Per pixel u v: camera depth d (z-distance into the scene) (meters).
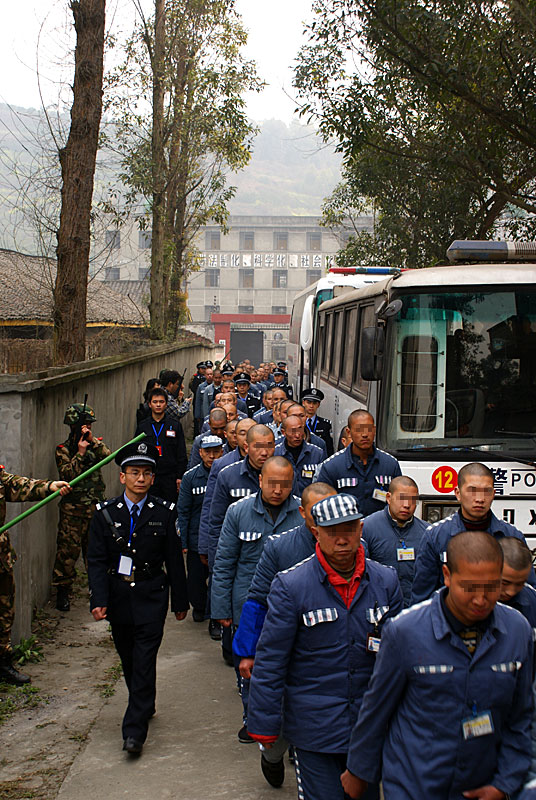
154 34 20.23
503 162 15.08
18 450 7.09
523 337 7.12
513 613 3.04
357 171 19.77
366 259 22.97
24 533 7.14
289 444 7.13
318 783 3.77
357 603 3.78
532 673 3.11
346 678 3.76
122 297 32.44
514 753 3.00
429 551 4.81
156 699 6.36
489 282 7.14
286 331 68.12
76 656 7.18
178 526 8.51
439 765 2.93
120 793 4.80
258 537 5.47
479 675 2.93
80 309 10.85
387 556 5.45
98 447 8.27
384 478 6.35
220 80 21.81
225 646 6.99
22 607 7.11
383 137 15.63
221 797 4.76
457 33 11.89
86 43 10.50
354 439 6.28
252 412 16.81
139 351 16.20
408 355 7.11
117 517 5.52
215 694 6.47
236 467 6.48
